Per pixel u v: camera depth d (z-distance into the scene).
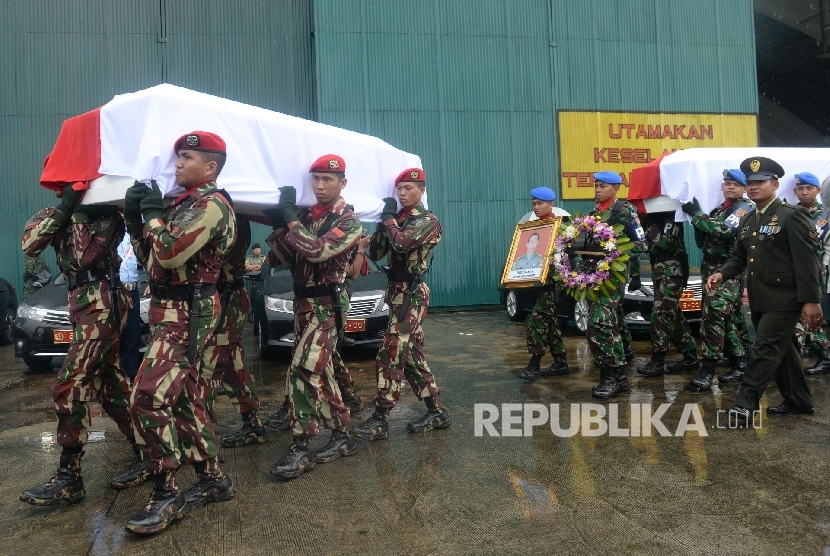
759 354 4.52
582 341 8.94
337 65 13.76
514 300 11.91
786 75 26.55
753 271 4.57
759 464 3.72
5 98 13.34
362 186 4.48
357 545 2.80
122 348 5.16
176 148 3.04
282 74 14.48
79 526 3.09
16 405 5.89
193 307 3.04
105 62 13.71
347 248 3.68
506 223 14.55
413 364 4.50
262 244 14.43
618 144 15.03
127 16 13.80
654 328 6.38
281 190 3.71
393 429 4.66
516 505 3.21
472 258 14.39
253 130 3.60
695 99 15.41
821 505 3.12
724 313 5.70
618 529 2.91
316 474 3.73
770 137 29.70
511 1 14.52
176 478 3.73
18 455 4.32
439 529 2.95
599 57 14.94
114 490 3.58
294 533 2.94
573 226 5.57
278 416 4.82
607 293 5.42
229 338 4.11
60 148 3.51
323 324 3.78
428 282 14.18
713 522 2.96
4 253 13.31
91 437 4.70
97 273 3.38
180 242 2.88
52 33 13.49
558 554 2.68
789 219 4.42
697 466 3.71
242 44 14.31
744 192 5.90
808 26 22.06
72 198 3.31
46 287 7.97
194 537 2.92
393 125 14.03
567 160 14.79
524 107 14.61
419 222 4.26
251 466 3.92
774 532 2.84
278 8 14.45
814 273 4.34
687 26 15.35
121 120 3.18
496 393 5.77
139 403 2.97
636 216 5.57
